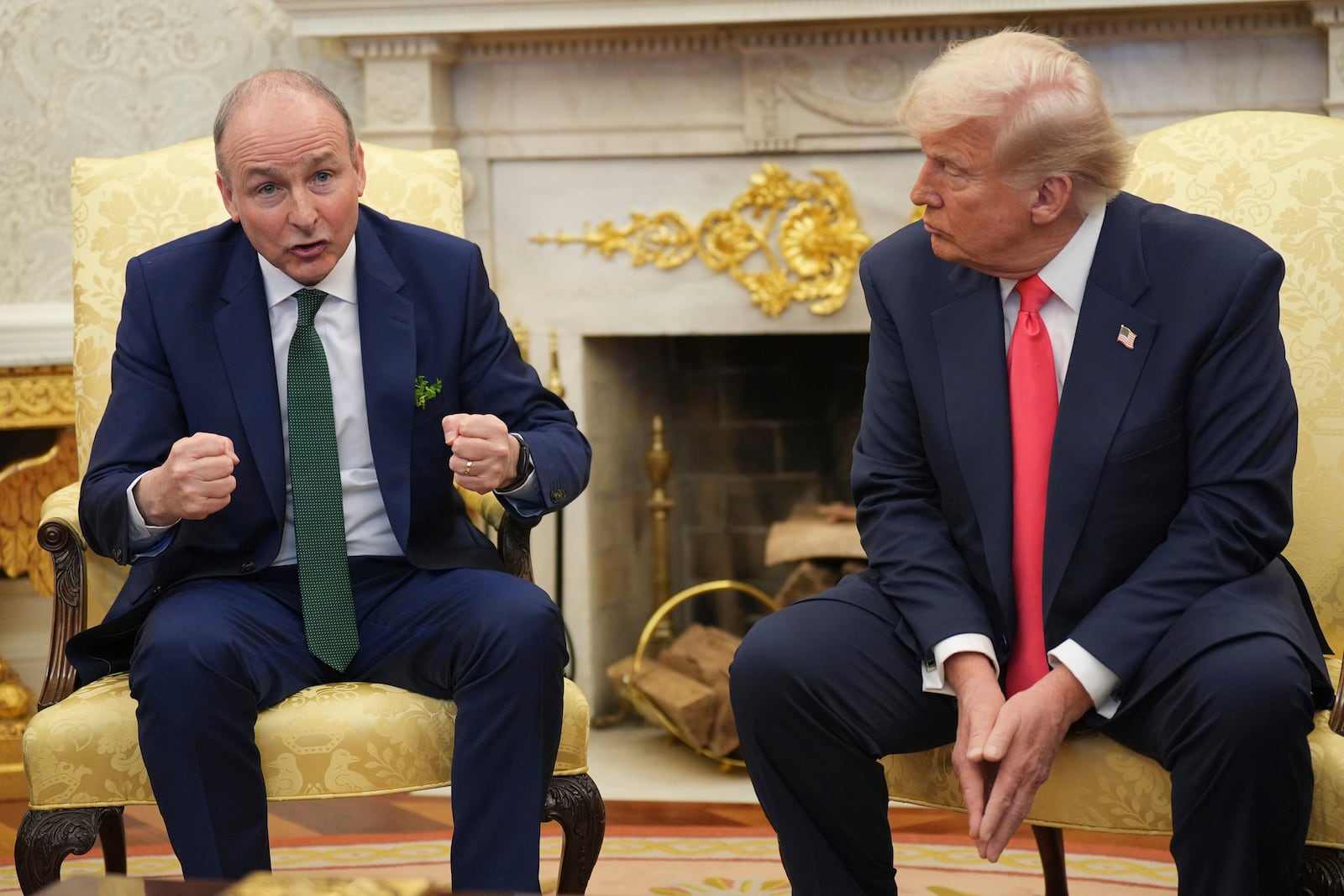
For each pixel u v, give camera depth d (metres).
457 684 1.87
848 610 1.81
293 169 1.86
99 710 1.85
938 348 1.82
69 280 3.57
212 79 3.53
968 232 1.73
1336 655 2.03
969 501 1.78
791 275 3.45
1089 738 1.71
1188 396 1.73
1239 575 1.69
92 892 1.25
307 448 1.95
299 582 1.95
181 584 1.97
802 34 3.30
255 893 1.25
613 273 3.53
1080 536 1.73
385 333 2.00
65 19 3.54
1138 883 2.52
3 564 3.47
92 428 2.29
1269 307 1.73
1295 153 2.11
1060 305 1.79
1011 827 1.64
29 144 3.56
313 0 3.30
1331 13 3.03
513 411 2.05
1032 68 1.69
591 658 3.71
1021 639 1.76
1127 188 2.17
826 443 4.04
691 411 4.11
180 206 2.37
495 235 3.56
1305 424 2.03
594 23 3.28
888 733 1.75
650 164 3.48
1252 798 1.55
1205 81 3.19
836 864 1.75
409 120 3.43
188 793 1.75
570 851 1.93
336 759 1.83
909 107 1.74
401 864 2.68
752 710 1.73
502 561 2.12
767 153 3.42
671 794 3.22
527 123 3.49
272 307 2.00
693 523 4.14
